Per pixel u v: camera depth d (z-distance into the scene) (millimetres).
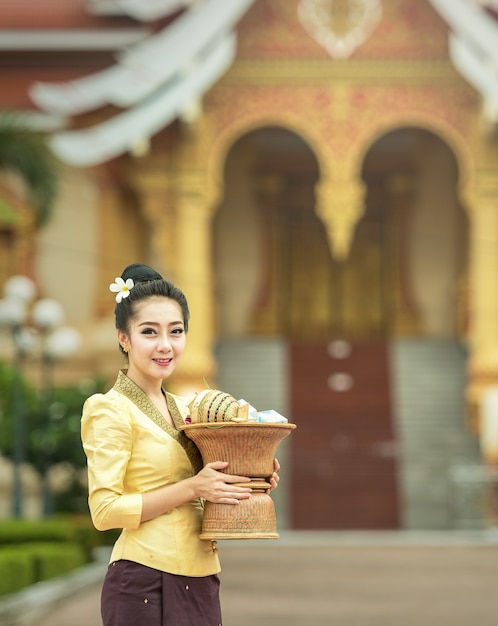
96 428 4988
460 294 43562
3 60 37406
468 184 37938
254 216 45500
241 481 4859
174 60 35625
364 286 45625
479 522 33062
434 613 16062
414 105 38219
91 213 38281
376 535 32844
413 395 39125
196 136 38219
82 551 22547
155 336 5125
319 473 35438
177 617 4871
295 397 39188
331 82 38344
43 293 37875
